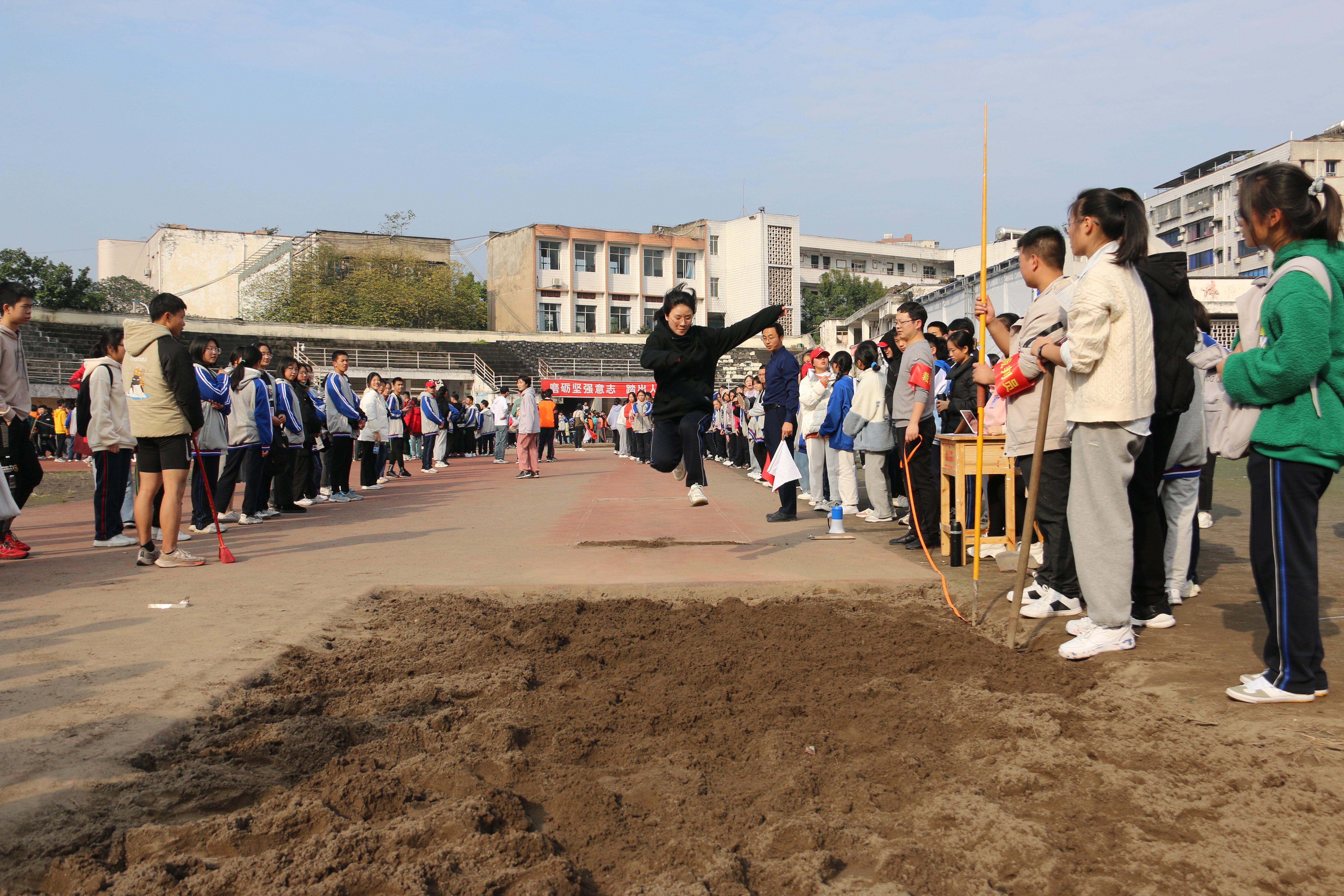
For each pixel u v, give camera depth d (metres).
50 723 3.01
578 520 9.15
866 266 68.75
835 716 3.31
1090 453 3.93
